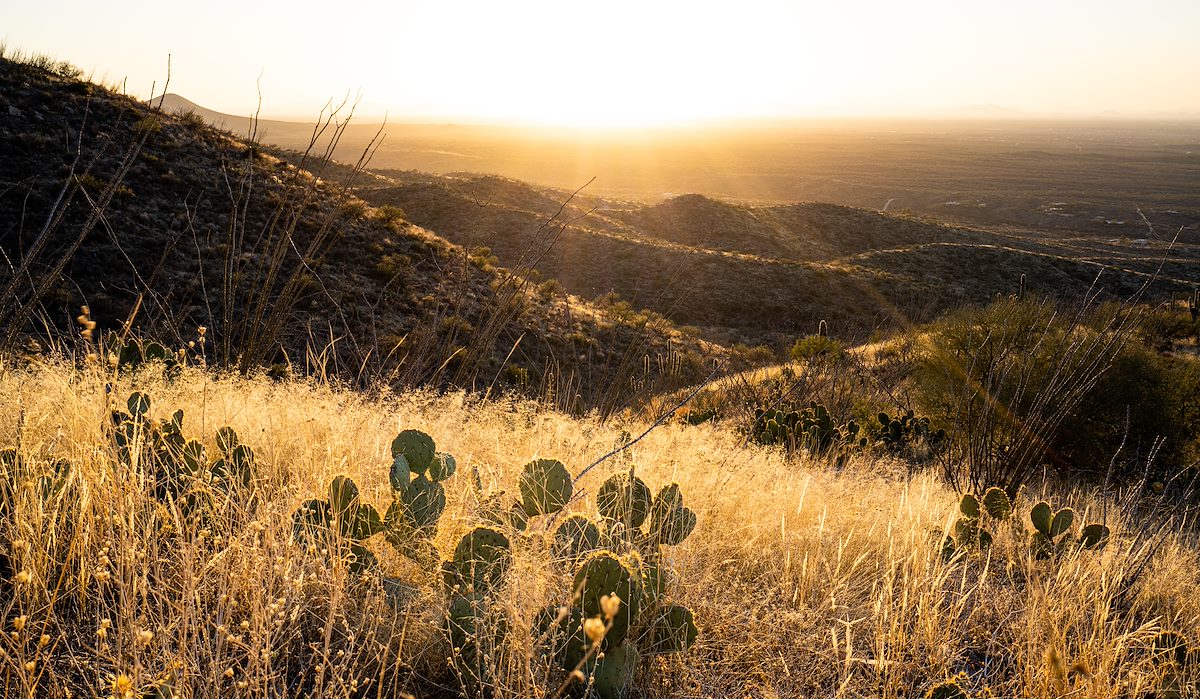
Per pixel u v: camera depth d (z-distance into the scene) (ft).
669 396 24.34
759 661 7.99
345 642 6.84
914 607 9.25
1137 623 10.28
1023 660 8.61
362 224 70.59
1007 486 19.81
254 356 16.55
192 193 61.52
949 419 30.96
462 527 9.06
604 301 88.79
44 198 52.75
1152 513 15.12
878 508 13.50
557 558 7.89
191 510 8.09
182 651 5.74
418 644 7.11
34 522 7.37
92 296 43.11
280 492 8.73
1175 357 42.37
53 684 5.59
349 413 12.39
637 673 7.41
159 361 12.73
